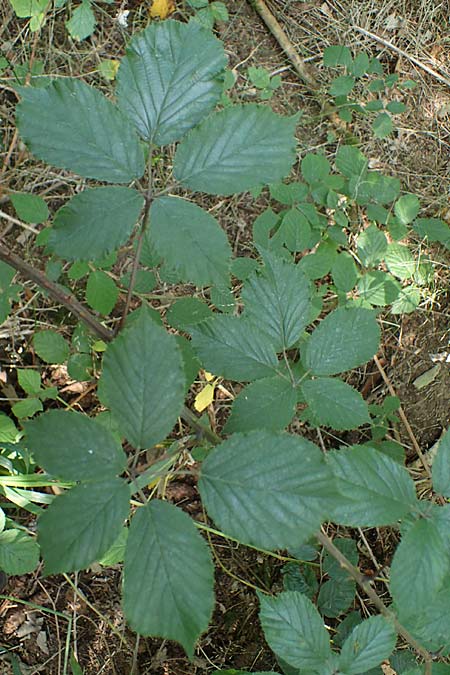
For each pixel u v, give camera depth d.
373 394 1.26
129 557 0.54
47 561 0.53
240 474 0.55
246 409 0.64
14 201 0.90
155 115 0.59
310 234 1.13
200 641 1.06
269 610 0.70
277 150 0.59
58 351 0.93
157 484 1.00
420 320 1.30
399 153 1.40
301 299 0.67
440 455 0.62
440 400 1.28
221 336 0.65
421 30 1.48
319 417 0.65
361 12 1.45
